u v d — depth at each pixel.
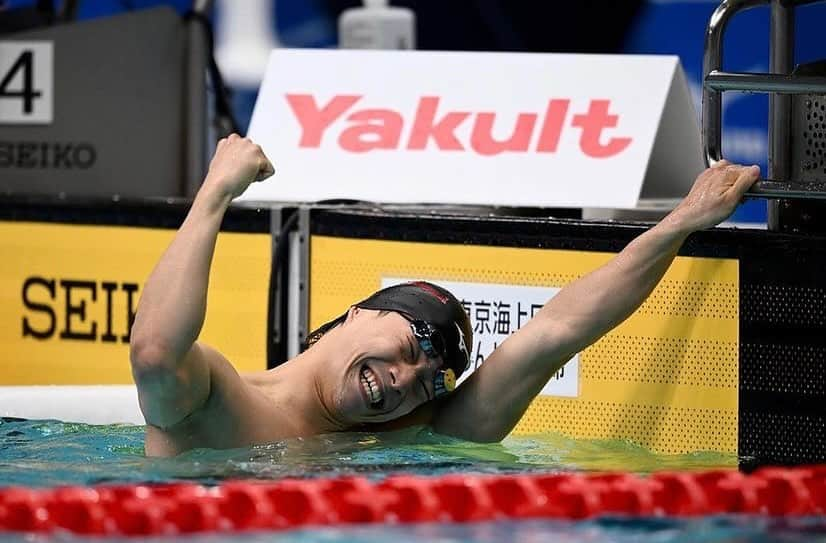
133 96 16.97
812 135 12.32
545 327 11.86
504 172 14.52
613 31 22.16
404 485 9.78
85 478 10.46
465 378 13.49
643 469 11.59
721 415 12.59
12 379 15.73
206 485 10.16
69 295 15.47
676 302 12.73
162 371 10.42
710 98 12.12
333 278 14.24
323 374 11.51
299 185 15.04
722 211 11.70
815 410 12.13
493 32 22.58
